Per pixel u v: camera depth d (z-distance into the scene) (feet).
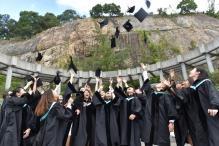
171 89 12.36
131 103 14.64
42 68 55.01
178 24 118.32
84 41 106.22
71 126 14.46
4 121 12.66
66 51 102.53
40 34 126.62
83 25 119.55
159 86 13.94
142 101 14.87
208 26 114.93
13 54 115.14
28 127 12.25
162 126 12.43
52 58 100.32
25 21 161.27
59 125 11.76
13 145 11.50
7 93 16.22
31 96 13.10
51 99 11.89
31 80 14.66
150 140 12.69
